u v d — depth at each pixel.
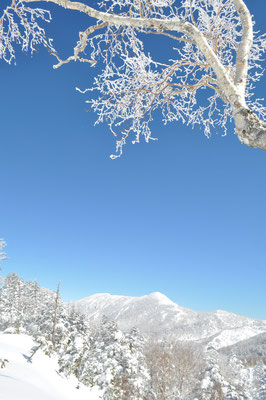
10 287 64.00
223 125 4.46
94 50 3.78
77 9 2.79
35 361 21.00
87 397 19.09
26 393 9.01
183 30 2.53
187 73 3.95
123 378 27.84
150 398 31.78
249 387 47.00
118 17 2.67
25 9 3.27
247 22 2.65
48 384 15.66
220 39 3.53
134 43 3.63
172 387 38.06
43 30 3.34
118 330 31.44
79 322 37.66
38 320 44.72
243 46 2.51
